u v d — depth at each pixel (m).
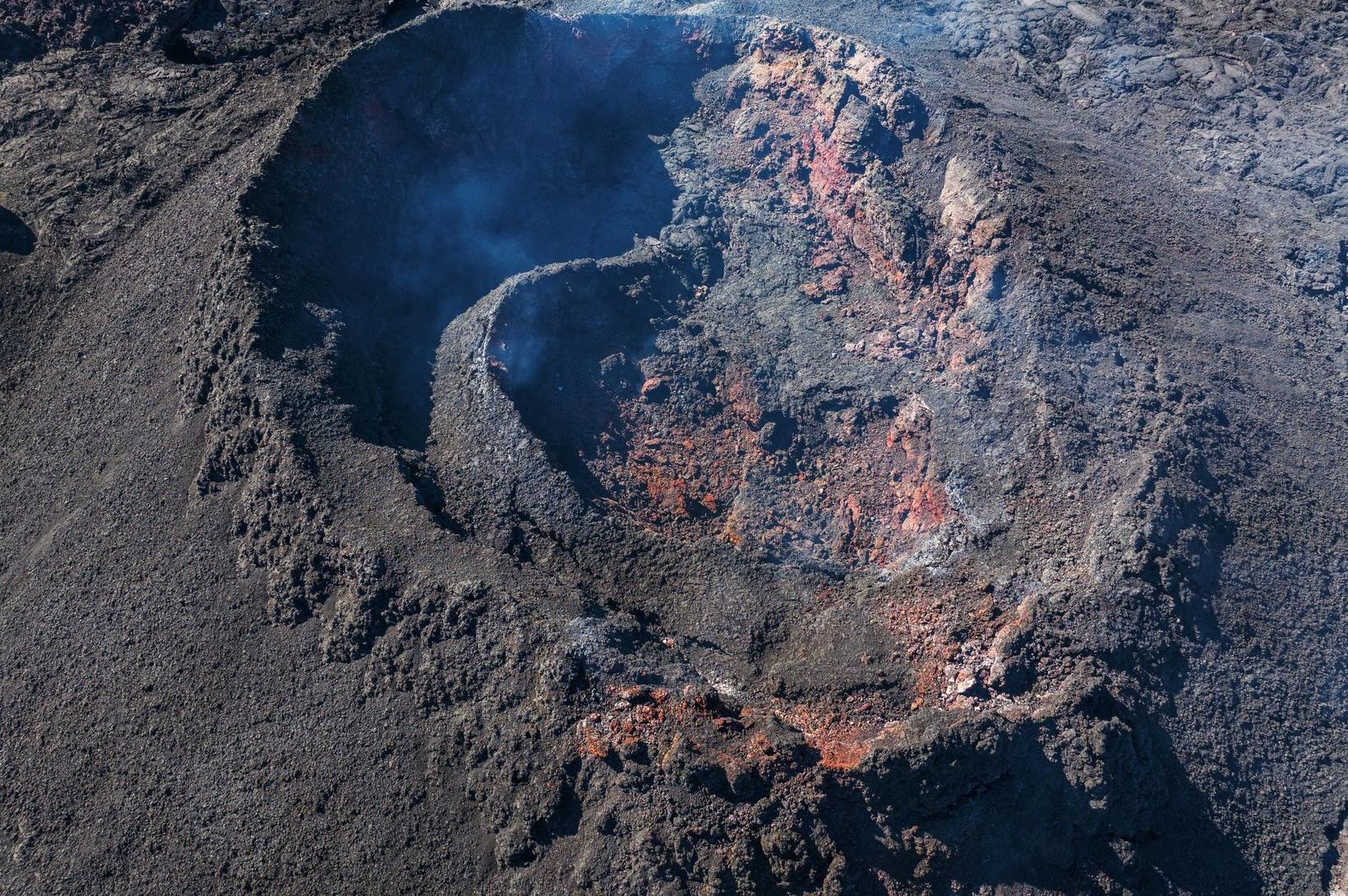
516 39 34.94
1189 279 30.34
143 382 26.84
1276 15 44.72
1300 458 26.23
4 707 22.36
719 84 37.56
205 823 19.80
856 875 17.72
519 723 19.12
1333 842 20.47
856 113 33.25
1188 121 40.66
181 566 22.86
